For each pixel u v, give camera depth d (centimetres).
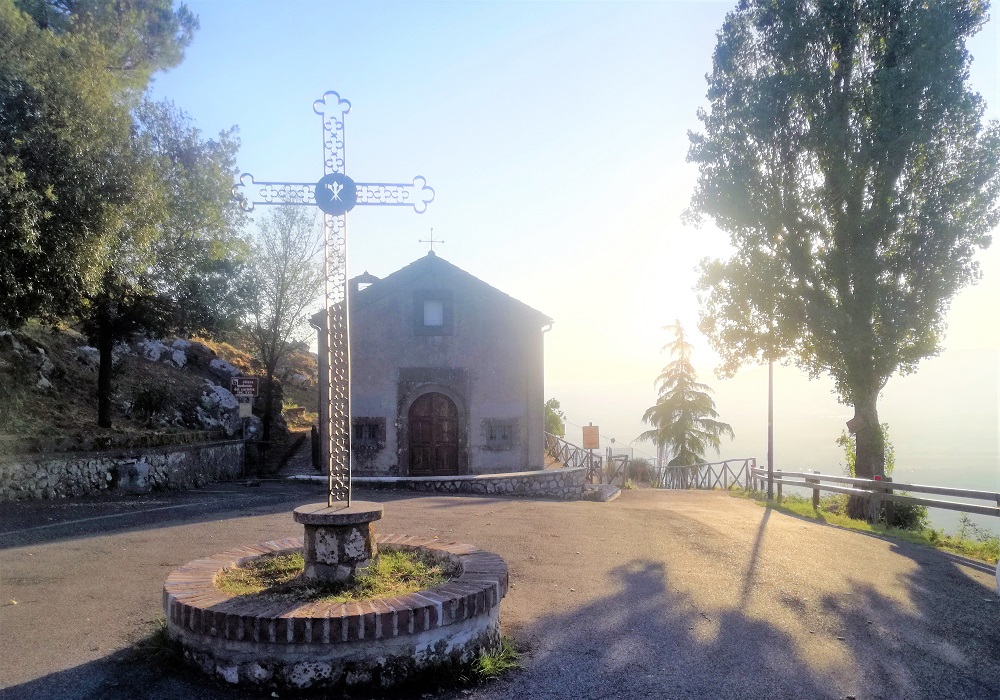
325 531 484
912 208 1568
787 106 1641
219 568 519
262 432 2397
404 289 2098
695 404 3838
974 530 1238
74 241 1140
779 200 1647
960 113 1479
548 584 714
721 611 643
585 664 496
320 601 443
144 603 600
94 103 1164
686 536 1048
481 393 2095
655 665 503
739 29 1741
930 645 583
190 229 1565
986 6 1525
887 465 1853
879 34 1595
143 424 1723
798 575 805
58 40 1148
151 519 1062
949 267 1520
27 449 1234
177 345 2483
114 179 1240
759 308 1689
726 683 479
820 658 537
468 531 1002
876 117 1542
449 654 441
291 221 2431
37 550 821
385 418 2066
